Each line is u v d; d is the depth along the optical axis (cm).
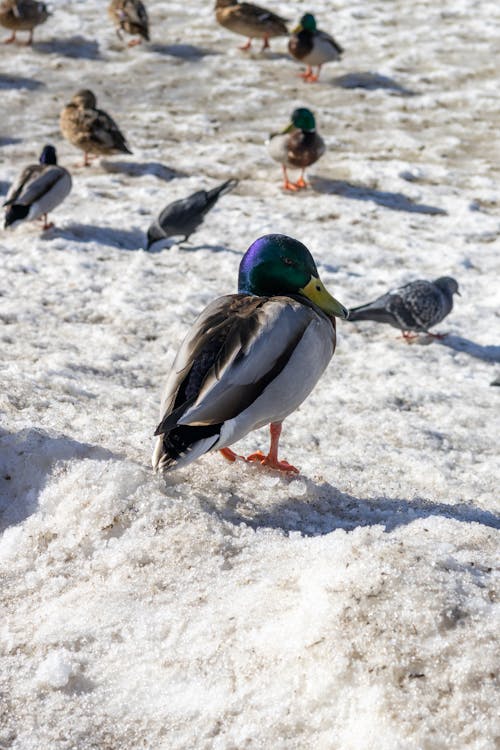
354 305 1055
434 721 295
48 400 607
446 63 2041
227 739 310
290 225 1306
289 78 1967
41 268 1032
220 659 338
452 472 635
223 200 1405
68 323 872
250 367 434
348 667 314
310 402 759
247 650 337
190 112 1786
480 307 1096
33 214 1145
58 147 1605
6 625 376
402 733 293
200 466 512
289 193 1457
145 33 2061
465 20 2286
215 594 375
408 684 305
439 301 974
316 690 313
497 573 370
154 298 966
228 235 1249
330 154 1616
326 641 323
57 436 517
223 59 2061
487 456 693
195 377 427
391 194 1467
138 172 1505
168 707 326
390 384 837
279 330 448
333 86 1927
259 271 517
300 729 307
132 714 327
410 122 1766
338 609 333
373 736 295
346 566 356
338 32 2206
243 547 412
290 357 452
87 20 2250
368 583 341
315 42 1898
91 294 961
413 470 621
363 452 647
